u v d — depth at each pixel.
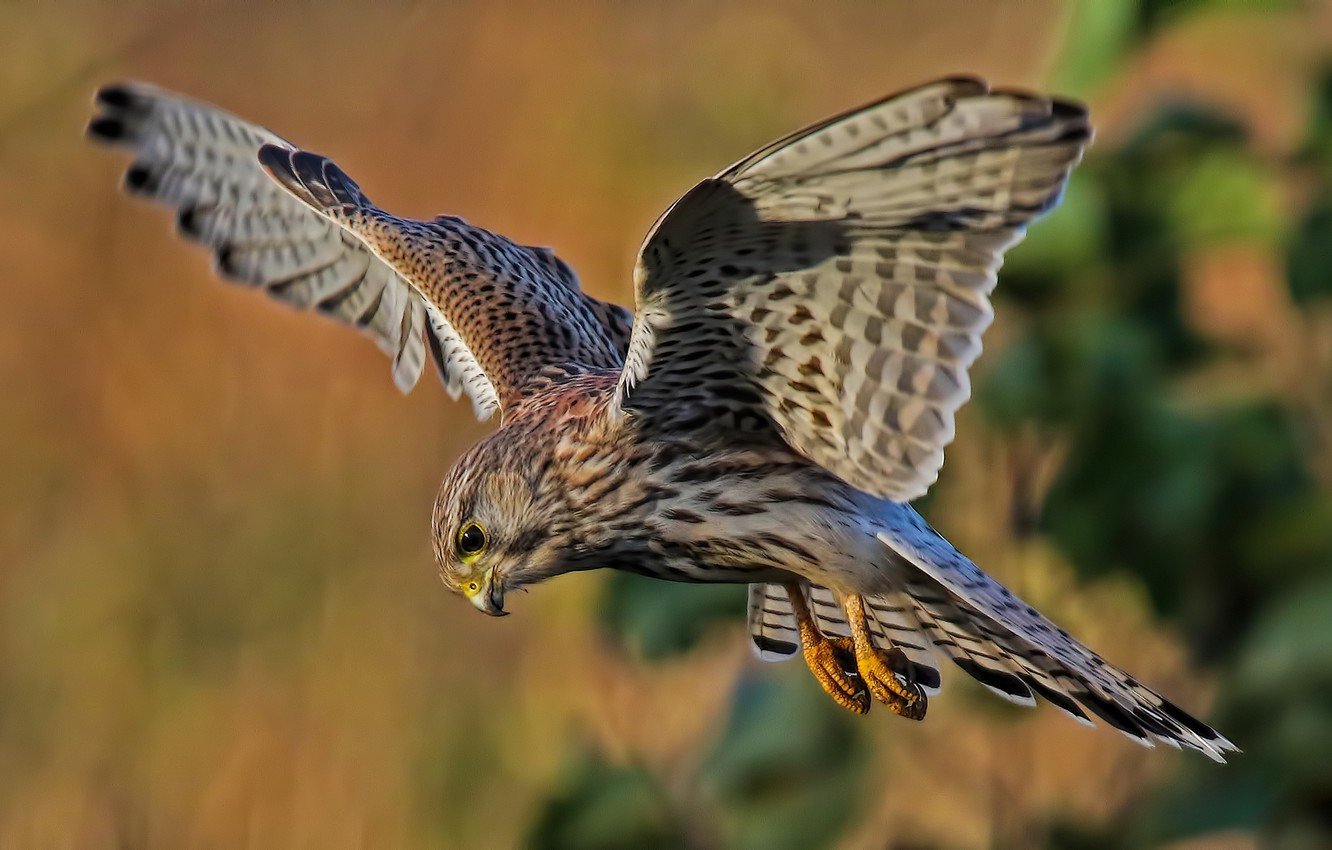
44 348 17.00
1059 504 9.50
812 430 7.80
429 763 14.40
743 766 9.62
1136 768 10.95
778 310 7.41
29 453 16.52
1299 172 9.59
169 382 16.81
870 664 8.57
